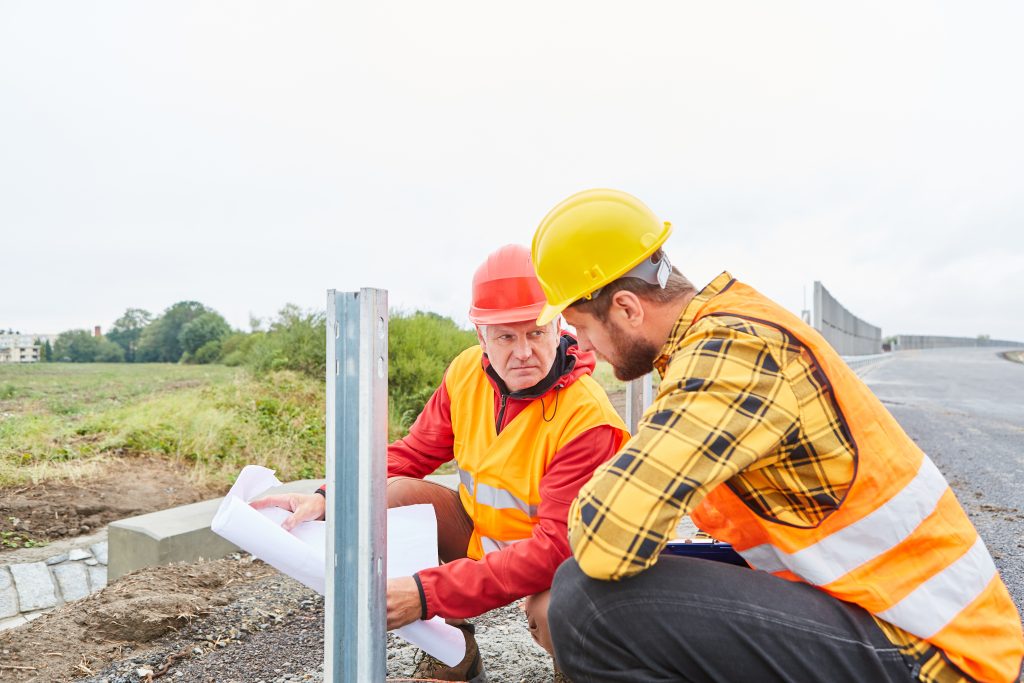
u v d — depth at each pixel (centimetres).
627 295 149
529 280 189
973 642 124
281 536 147
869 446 129
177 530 380
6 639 259
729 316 136
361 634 135
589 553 128
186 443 658
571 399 191
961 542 130
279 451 671
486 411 210
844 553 129
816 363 128
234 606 298
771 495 133
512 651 247
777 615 130
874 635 127
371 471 134
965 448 704
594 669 147
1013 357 4378
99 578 435
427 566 177
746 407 123
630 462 127
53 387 1099
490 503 204
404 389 875
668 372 136
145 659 246
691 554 174
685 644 135
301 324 957
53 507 506
